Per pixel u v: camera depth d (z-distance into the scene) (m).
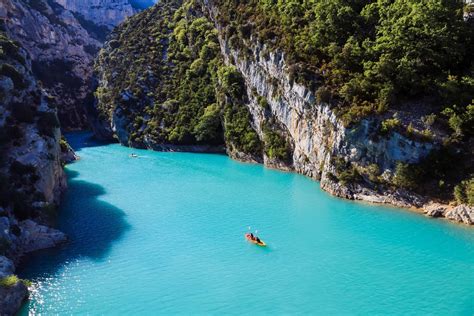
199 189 69.88
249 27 87.75
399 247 44.62
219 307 35.12
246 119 91.25
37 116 66.06
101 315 34.41
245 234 49.56
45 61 165.62
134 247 47.12
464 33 60.03
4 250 42.25
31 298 37.00
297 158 75.69
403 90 59.16
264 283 38.69
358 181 59.56
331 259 42.72
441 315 33.12
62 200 66.12
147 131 114.50
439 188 52.62
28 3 172.12
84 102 157.75
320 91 63.62
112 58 143.88
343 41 68.62
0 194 48.41
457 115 53.16
